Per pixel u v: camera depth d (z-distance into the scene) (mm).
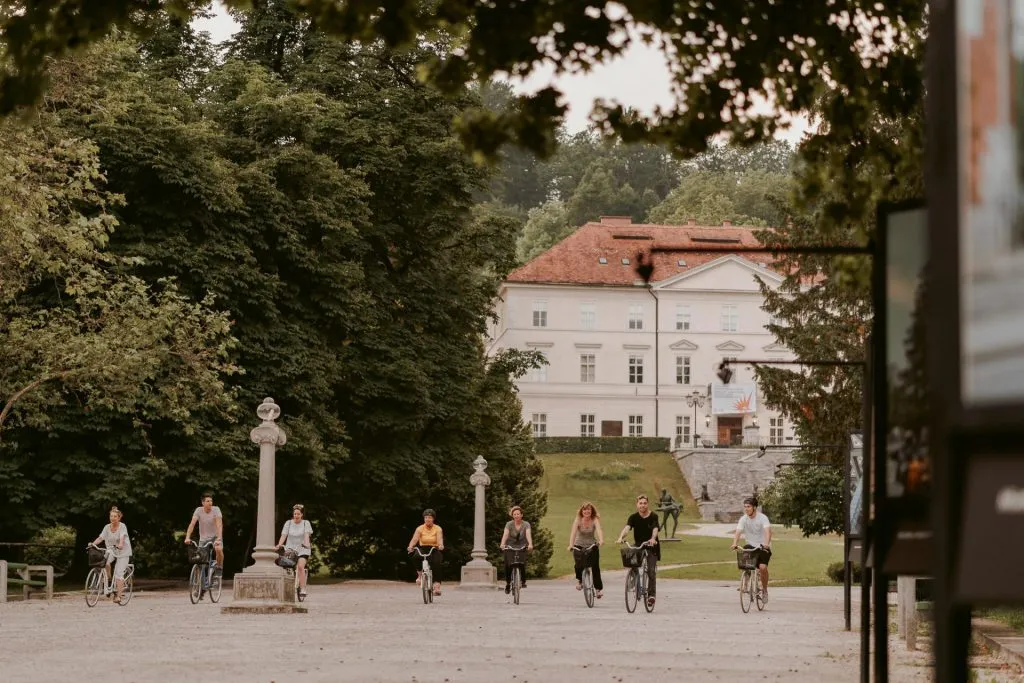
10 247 34344
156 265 43000
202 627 24234
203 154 43875
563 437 126188
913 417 6391
